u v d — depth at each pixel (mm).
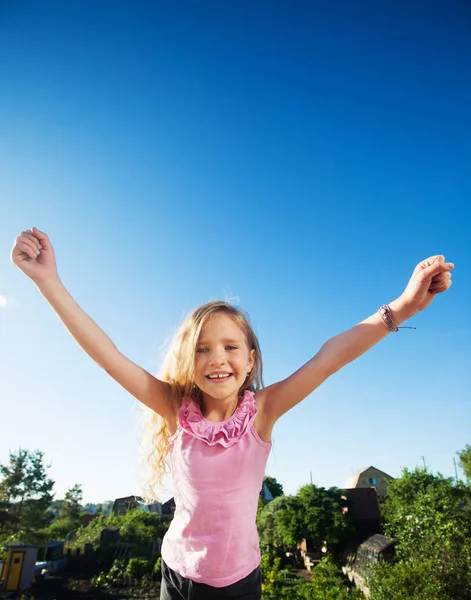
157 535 37469
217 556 1522
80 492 64188
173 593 1593
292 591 21047
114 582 25578
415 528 15609
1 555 25375
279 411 1696
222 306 1800
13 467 50531
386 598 11695
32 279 1596
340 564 28656
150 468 2041
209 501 1557
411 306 1598
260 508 35188
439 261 1536
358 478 57344
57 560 29750
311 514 30625
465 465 35562
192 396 1775
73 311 1609
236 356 1694
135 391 1712
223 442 1611
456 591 11156
